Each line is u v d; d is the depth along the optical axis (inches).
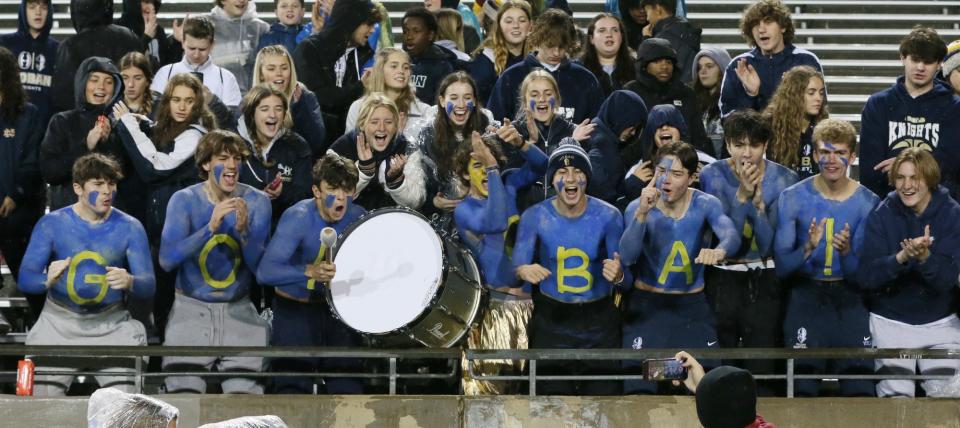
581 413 1088.2
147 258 1139.3
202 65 1294.3
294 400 1085.8
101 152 1189.7
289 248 1125.1
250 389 1146.7
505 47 1316.4
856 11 1759.4
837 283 1128.2
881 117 1189.7
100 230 1132.5
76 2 1321.4
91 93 1200.8
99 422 780.6
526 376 1099.9
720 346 1149.1
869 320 1134.4
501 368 1155.3
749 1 1750.7
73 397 1079.6
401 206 1149.1
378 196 1179.9
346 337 1143.6
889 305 1126.4
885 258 1101.7
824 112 1179.9
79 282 1122.0
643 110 1190.3
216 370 1153.4
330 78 1282.0
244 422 772.0
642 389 1140.5
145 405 786.8
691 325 1125.7
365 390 1171.3
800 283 1133.1
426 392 1179.9
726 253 1108.5
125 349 1072.8
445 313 1056.2
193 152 1177.4
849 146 1116.5
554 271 1130.0
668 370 783.1
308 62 1275.8
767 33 1251.2
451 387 1181.7
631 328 1133.7
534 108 1189.1
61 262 1098.1
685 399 1086.4
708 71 1304.1
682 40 1371.8
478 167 1147.9
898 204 1109.7
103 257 1128.8
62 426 1074.1
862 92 1625.2
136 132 1178.6
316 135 1236.5
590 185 1175.0
